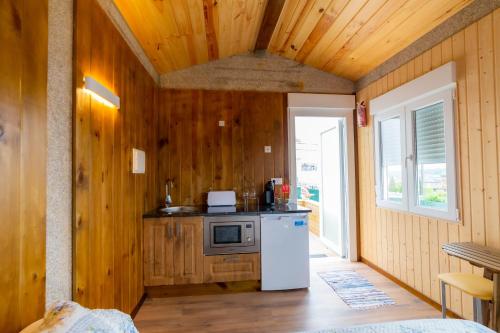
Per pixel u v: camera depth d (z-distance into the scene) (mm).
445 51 2514
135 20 2408
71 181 1505
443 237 2557
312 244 5012
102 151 1877
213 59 3768
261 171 3826
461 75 2342
